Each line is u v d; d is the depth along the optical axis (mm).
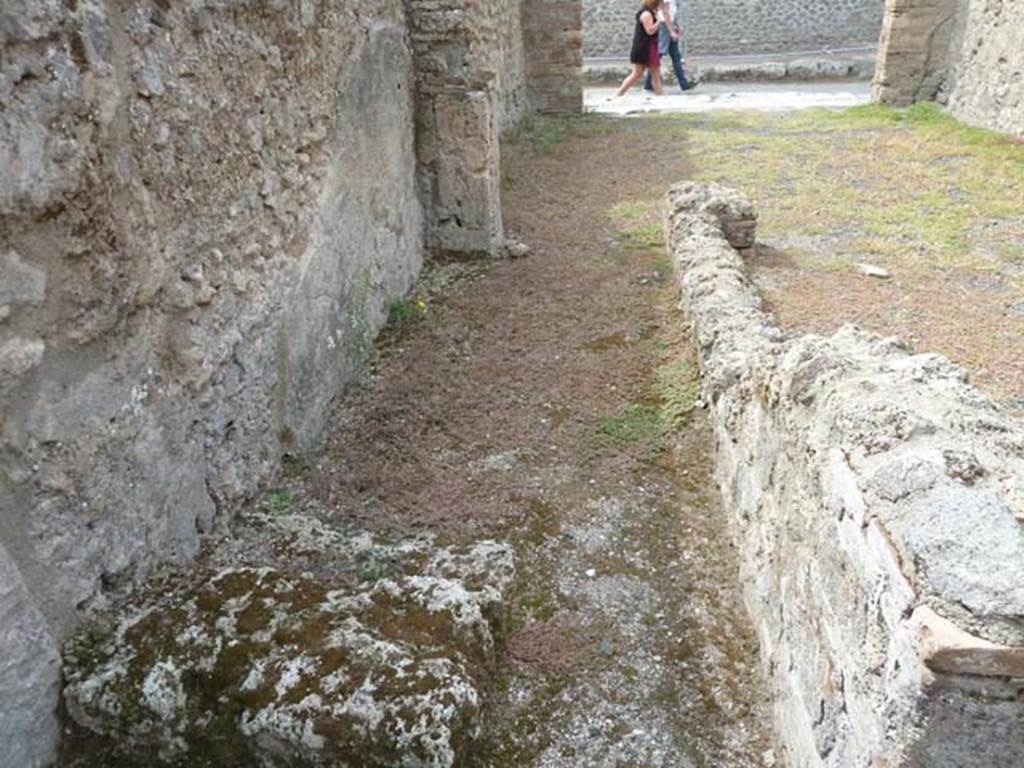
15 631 1940
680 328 4586
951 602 1365
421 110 5281
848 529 1741
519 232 6227
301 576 2473
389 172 4680
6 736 1929
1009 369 3973
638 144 9008
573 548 3047
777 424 2426
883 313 4621
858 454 1794
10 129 1823
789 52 16703
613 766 2246
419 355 4371
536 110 10969
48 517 2045
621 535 3117
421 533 3078
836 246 5699
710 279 4395
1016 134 8289
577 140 9359
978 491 1562
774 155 8219
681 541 3096
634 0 16766
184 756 2057
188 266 2582
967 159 7672
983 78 8914
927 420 1819
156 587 2428
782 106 11188
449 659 2168
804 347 2391
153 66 2336
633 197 7023
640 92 13641
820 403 2098
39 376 1981
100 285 2148
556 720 2375
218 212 2758
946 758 1411
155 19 2342
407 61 5027
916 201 6582
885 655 1517
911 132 8867
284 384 3336
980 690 1341
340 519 3123
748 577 2748
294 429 3438
